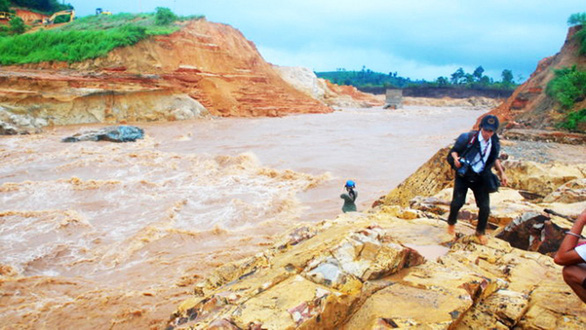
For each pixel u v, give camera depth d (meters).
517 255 4.92
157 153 25.17
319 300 3.47
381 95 167.75
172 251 11.19
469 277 4.00
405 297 3.64
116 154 24.44
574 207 6.76
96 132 29.44
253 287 3.88
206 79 54.56
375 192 17.88
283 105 61.12
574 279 3.27
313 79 90.00
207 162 23.17
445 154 10.74
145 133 34.12
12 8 91.19
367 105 96.94
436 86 169.12
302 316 3.31
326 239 4.62
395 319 3.25
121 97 40.81
